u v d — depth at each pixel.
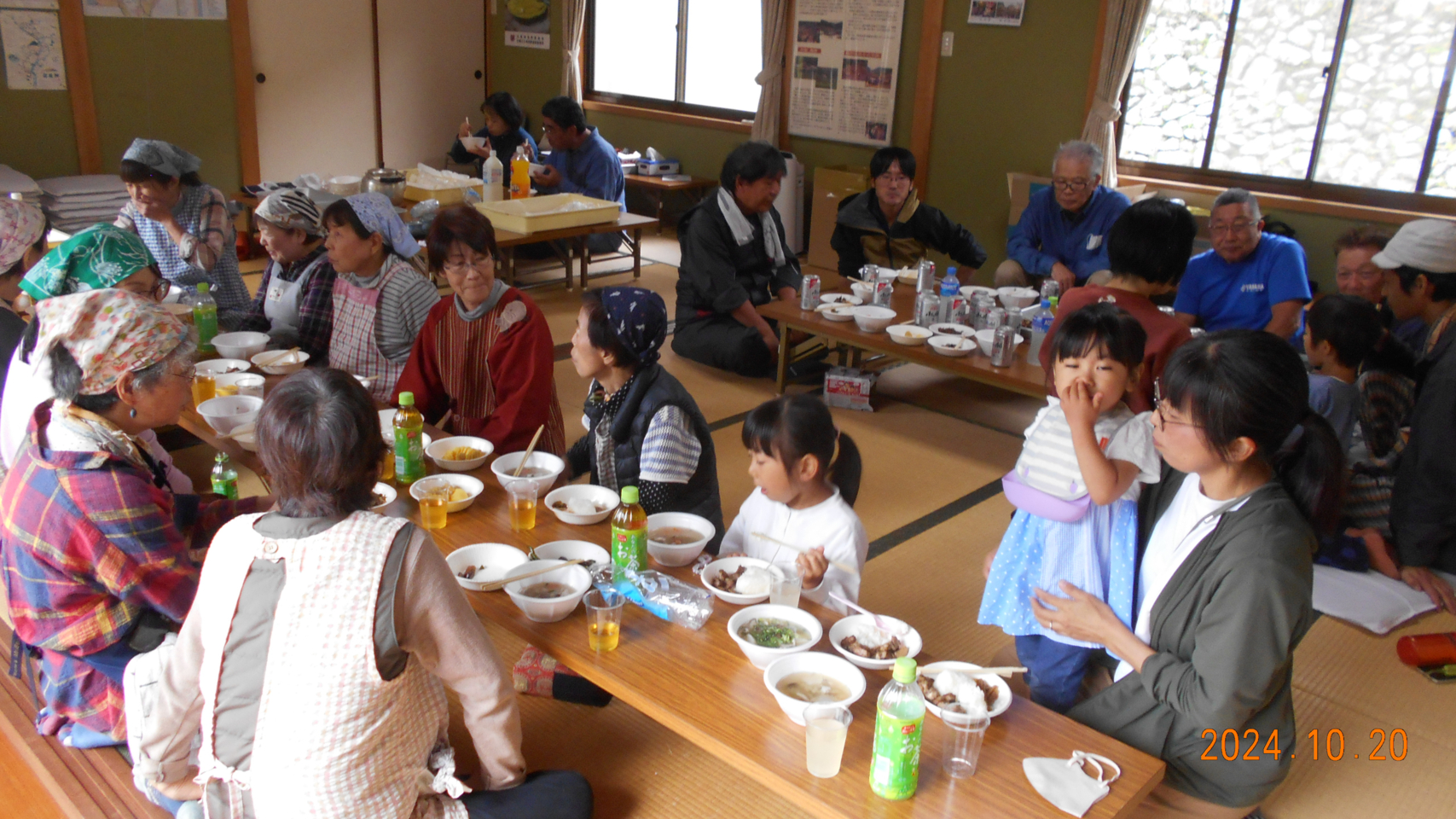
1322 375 2.92
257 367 2.90
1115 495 1.67
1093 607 1.63
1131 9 5.28
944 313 3.99
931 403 4.40
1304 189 5.14
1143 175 5.67
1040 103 5.79
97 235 2.55
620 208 5.86
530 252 6.36
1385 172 4.91
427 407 2.73
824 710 1.39
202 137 6.75
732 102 7.41
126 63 6.30
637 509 1.80
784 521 1.97
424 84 7.91
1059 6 5.57
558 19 7.87
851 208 4.89
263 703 1.37
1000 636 2.59
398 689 1.42
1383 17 4.74
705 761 2.07
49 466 1.69
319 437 1.34
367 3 7.36
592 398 2.33
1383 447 3.02
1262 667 1.42
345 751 1.38
